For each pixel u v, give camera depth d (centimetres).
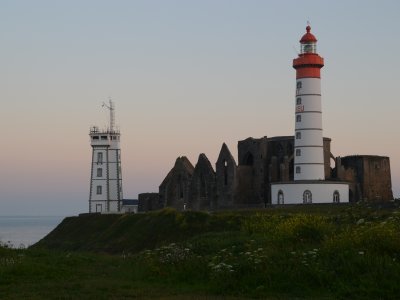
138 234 9525
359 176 13338
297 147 12188
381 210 7662
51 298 3350
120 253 9094
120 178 15875
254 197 13588
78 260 5034
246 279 3553
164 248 4847
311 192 11725
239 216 8812
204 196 13988
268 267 3622
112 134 15750
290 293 3338
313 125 12062
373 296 3172
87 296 3400
